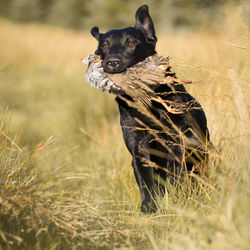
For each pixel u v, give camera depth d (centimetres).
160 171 726
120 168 893
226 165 566
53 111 1532
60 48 3375
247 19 706
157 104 669
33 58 3011
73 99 1562
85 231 541
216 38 1164
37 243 485
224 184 512
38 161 694
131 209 657
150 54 748
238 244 413
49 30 4988
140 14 747
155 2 3622
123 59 680
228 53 831
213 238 446
